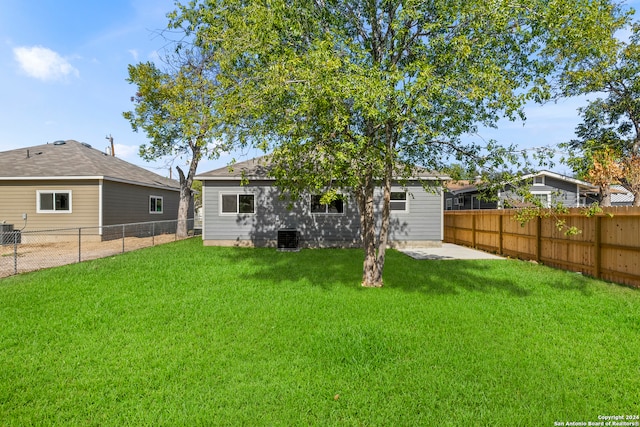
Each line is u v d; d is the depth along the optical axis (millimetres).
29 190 14852
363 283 6840
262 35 5430
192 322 4688
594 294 6074
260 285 6797
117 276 7449
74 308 5219
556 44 5027
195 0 8523
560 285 6820
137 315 4945
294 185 6574
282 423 2574
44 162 15953
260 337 4172
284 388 3025
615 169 12477
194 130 6074
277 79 4805
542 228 9594
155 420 2615
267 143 5105
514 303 5512
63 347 3861
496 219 12031
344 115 4922
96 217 14984
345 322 4648
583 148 5203
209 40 5973
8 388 3018
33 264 9188
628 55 11000
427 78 4609
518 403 2809
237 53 5738
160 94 14500
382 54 6598
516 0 4777
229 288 6531
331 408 2760
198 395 2926
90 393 2959
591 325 4480
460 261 9953
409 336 4133
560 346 3871
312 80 4637
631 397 2875
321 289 6488
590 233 7848
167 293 6152
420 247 13508
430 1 5551
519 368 3363
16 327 4414
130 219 17312
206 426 2549
